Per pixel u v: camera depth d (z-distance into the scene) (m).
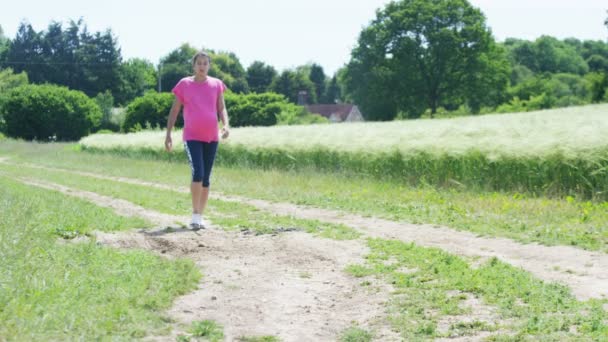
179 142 30.14
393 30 75.19
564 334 4.14
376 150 17.95
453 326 4.43
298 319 4.79
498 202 11.59
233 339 4.29
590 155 12.79
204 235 7.92
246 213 10.23
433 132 18.34
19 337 3.60
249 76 131.25
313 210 11.16
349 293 5.47
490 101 78.94
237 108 72.94
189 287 5.46
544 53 128.00
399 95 76.50
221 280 5.85
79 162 27.36
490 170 14.66
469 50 74.50
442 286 5.46
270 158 22.98
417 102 76.94
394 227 9.02
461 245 7.55
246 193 13.93
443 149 15.78
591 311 4.66
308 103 132.00
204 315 4.80
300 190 14.30
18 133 63.62
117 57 105.25
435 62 75.06
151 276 5.48
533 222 9.16
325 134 22.42
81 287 4.78
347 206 11.45
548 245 7.43
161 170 22.02
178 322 4.55
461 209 10.59
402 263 6.44
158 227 8.49
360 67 77.06
